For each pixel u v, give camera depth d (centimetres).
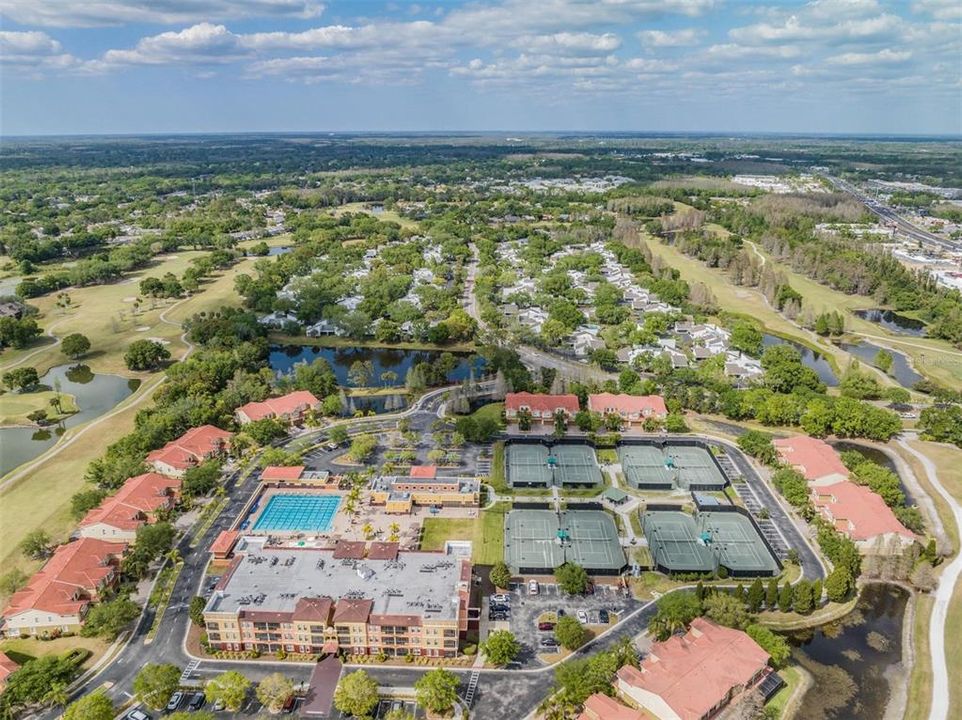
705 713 16388
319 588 19788
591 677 17338
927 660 19200
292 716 16700
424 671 18488
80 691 17588
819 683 18375
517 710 17238
